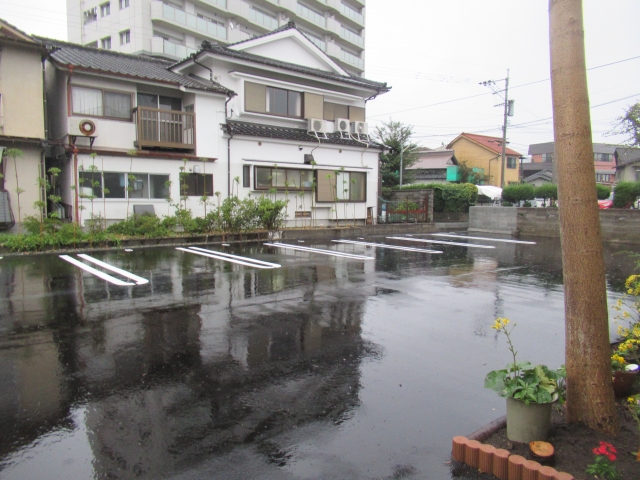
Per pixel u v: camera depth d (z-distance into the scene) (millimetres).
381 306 6172
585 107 2648
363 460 2645
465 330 5160
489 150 39281
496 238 15828
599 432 2703
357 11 41531
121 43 25141
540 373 2750
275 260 10047
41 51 11555
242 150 15016
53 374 3799
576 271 2725
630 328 4566
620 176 25922
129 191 12828
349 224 17906
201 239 12914
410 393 3527
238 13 28703
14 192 11438
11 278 7633
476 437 2756
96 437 2857
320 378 3785
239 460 2625
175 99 14477
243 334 4891
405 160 28406
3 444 2771
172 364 4043
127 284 7281
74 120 11734
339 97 18906
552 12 2729
